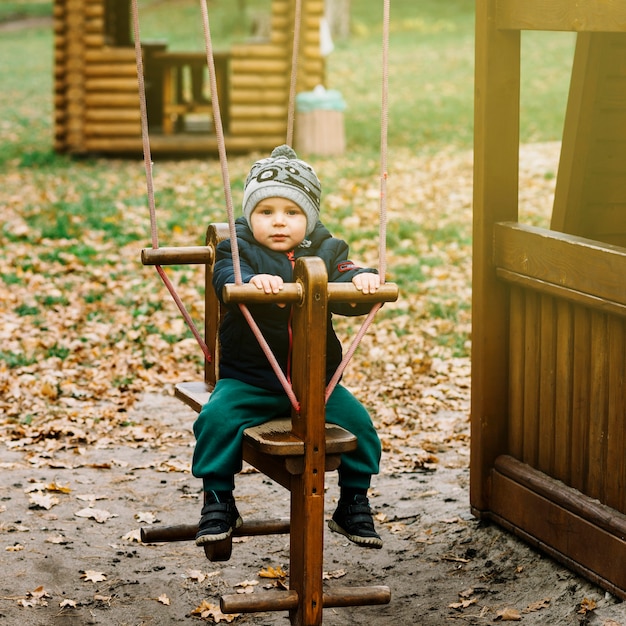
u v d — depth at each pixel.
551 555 4.38
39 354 7.93
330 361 3.68
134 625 4.14
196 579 4.54
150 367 7.83
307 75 17.06
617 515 3.99
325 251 3.64
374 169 15.33
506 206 4.63
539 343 4.48
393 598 4.35
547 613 4.04
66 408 6.87
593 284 3.98
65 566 4.61
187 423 6.70
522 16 4.32
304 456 3.29
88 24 16.81
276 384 3.54
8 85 26.66
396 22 37.62
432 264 10.72
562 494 4.27
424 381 7.52
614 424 4.00
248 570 4.66
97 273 10.29
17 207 13.27
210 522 3.47
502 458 4.73
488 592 4.31
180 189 14.33
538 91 22.92
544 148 15.80
